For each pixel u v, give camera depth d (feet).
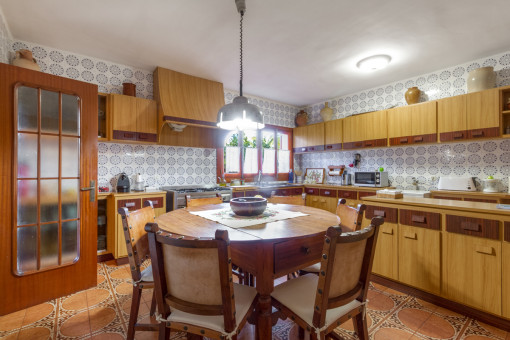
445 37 8.64
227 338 3.31
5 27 7.84
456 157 11.07
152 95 11.62
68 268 7.30
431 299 6.64
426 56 10.05
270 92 14.60
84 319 6.00
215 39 8.79
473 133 9.47
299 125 17.19
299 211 6.37
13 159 6.48
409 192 10.93
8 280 6.36
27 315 6.20
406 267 7.02
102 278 8.33
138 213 5.26
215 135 13.41
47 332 5.50
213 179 13.69
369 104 14.02
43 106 7.02
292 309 3.89
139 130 10.41
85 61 10.03
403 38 8.70
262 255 3.86
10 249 6.41
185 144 12.39
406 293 7.14
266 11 7.20
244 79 12.46
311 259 4.56
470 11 7.22
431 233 6.55
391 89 13.10
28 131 6.77
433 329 5.56
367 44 9.09
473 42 8.96
